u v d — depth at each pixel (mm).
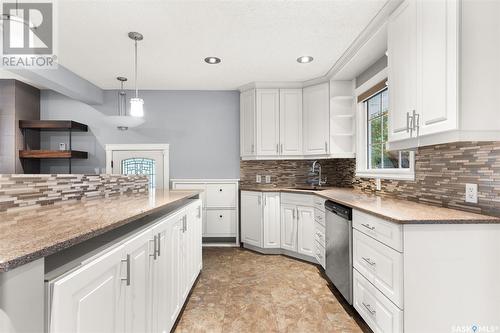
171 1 2139
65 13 2281
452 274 1536
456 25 1447
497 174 1606
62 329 790
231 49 3002
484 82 1459
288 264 3430
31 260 690
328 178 4504
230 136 4582
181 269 2127
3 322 632
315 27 2533
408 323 1534
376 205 2150
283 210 3797
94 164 4516
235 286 2760
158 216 1846
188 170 4578
